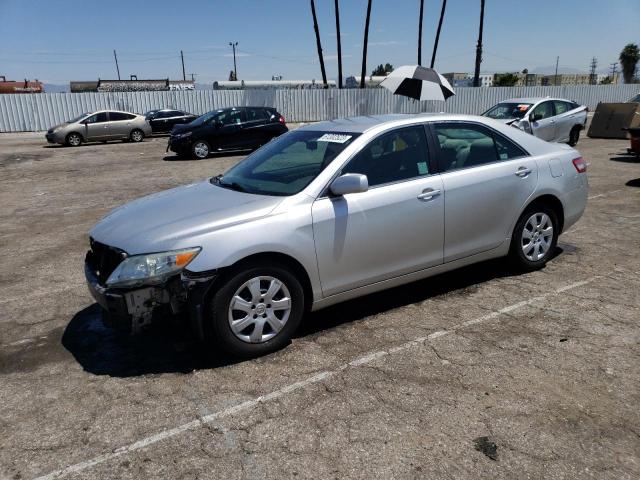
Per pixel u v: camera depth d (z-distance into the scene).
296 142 4.54
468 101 32.47
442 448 2.67
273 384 3.31
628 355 3.52
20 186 11.76
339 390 3.22
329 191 3.81
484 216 4.55
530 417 2.90
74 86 52.09
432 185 4.21
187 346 3.86
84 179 12.52
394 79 9.77
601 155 13.70
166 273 3.31
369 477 2.49
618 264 5.29
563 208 5.09
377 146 4.11
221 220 3.52
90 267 3.81
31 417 3.07
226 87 43.38
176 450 2.73
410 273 4.25
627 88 35.91
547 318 4.11
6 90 48.06
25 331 4.26
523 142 4.94
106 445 2.80
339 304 4.55
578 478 2.45
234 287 3.45
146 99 28.64
